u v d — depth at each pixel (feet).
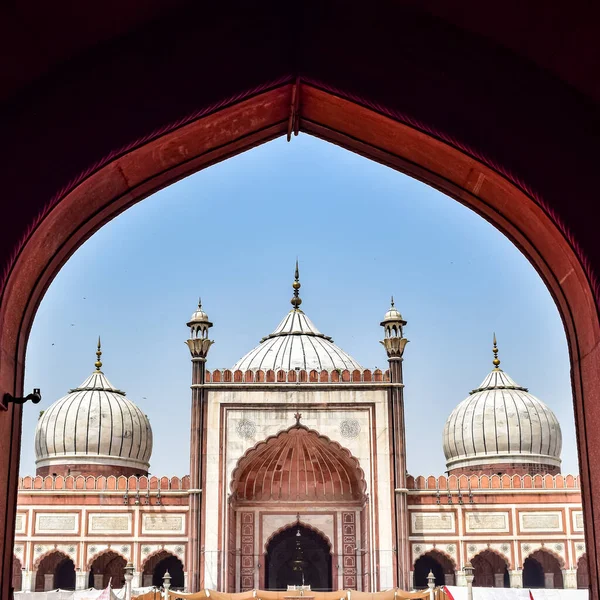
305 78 13.92
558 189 13.20
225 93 13.67
